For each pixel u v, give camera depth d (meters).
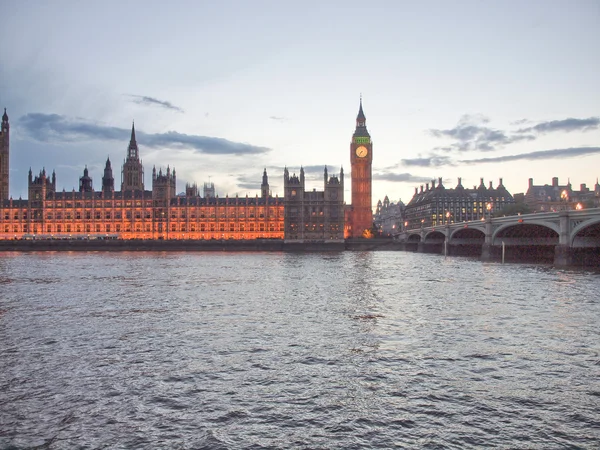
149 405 23.78
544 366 29.41
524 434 20.72
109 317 45.12
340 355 31.78
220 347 33.88
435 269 100.75
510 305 51.03
